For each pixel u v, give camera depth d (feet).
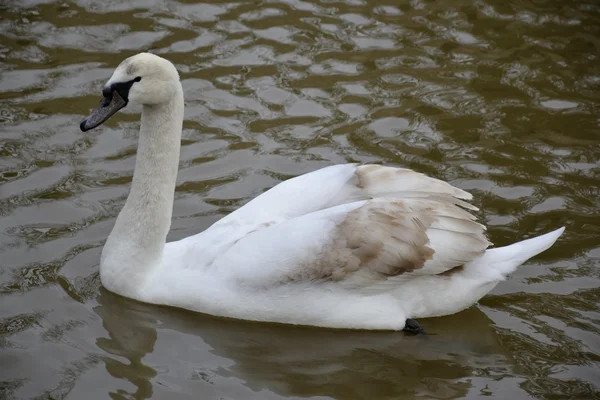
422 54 53.21
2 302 33.94
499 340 33.63
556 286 36.45
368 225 33.06
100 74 49.57
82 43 52.39
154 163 34.09
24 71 49.52
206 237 35.12
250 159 43.86
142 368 31.42
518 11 58.39
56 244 37.29
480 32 55.77
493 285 34.37
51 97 47.42
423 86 50.24
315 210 34.83
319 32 55.06
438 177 42.70
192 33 54.19
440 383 31.50
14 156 42.70
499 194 41.73
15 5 55.98
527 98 49.47
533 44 54.65
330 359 32.65
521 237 38.88
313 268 32.94
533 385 31.30
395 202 33.58
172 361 31.99
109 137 45.01
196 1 57.77
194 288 34.01
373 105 48.47
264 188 41.83
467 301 34.35
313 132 46.11
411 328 33.86
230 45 53.21
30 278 35.27
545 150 45.19
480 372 32.04
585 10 58.80
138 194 34.35
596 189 42.27
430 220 33.42
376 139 45.68
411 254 32.96
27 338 32.27
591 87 50.62
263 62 51.80
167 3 57.36
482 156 44.57
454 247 33.30
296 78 50.57
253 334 33.73
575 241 38.91
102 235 38.11
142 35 53.57
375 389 31.19
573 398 30.55
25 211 39.06
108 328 33.32
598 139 46.26
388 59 52.60
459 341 33.65
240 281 33.50
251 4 57.88
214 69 50.90
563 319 34.58
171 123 33.78
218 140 45.16
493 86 50.47
